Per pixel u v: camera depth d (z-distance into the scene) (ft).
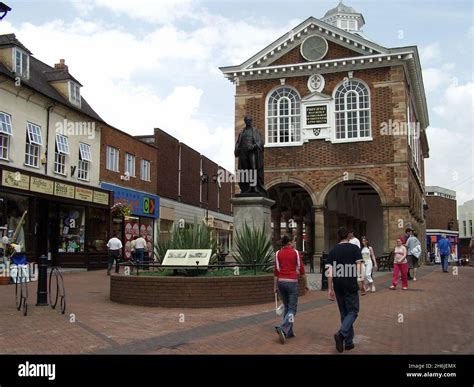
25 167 70.85
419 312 35.96
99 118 90.48
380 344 25.68
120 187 95.35
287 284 26.91
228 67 97.45
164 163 116.57
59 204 79.97
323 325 30.81
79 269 78.64
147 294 39.40
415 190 108.58
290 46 95.04
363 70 90.99
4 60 71.10
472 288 52.06
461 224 256.11
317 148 92.07
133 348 24.43
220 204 160.86
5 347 24.67
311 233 123.03
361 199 124.77
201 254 42.80
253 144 52.47
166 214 116.26
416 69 96.68
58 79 83.97
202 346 24.97
